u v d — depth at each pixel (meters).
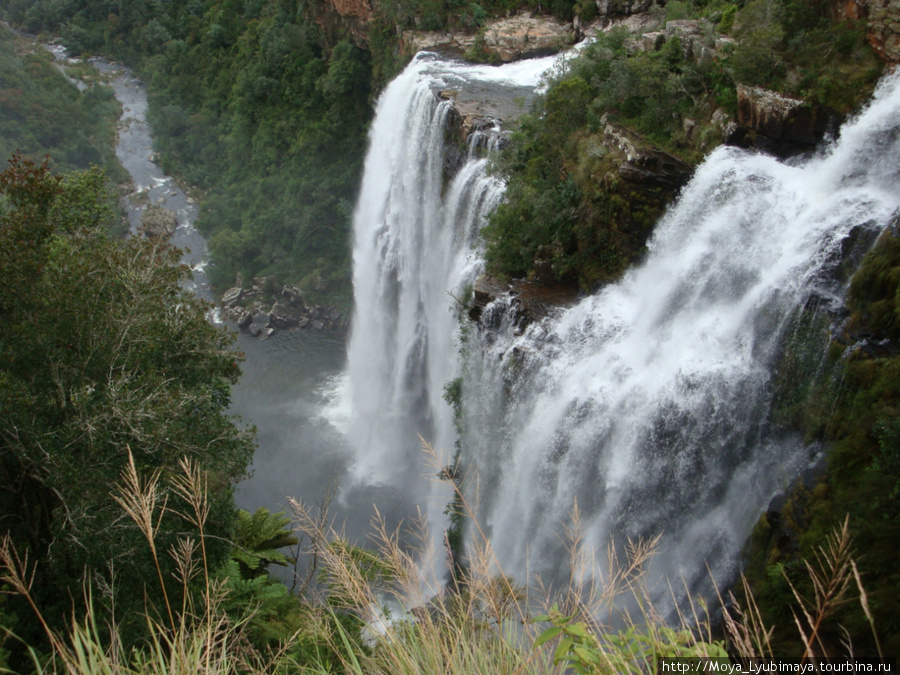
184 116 79.12
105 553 13.46
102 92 87.00
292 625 15.53
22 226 16.27
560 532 22.97
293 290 56.38
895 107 18.52
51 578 14.27
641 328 23.34
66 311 15.64
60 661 7.35
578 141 28.28
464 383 30.53
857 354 16.12
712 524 18.77
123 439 15.02
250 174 67.94
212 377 19.78
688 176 23.78
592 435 22.44
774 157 21.84
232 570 16.70
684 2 32.97
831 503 14.68
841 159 19.50
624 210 24.70
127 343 16.77
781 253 19.45
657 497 20.41
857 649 11.92
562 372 23.97
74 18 104.69
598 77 29.41
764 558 16.08
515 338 26.33
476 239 34.09
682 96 25.67
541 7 49.94
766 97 21.36
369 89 60.31
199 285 60.09
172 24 93.25
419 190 43.31
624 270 25.19
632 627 4.69
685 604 17.62
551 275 27.86
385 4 52.53
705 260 21.62
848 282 17.77
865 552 12.80
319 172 60.62
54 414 15.65
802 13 21.86
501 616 5.68
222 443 17.44
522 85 42.16
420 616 5.79
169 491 14.20
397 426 42.78
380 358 47.41
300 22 68.50
